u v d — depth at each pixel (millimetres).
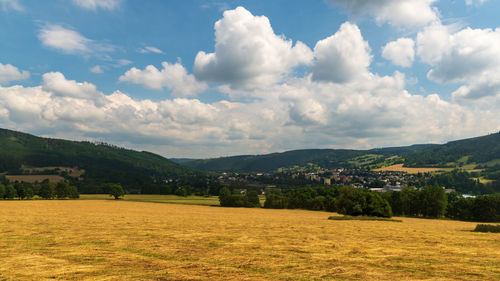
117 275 14352
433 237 31562
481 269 16422
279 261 17953
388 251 22016
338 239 28609
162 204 123000
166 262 17359
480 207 88000
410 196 99750
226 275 14555
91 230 32844
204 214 73188
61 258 18250
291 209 114812
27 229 33156
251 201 126250
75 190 144125
